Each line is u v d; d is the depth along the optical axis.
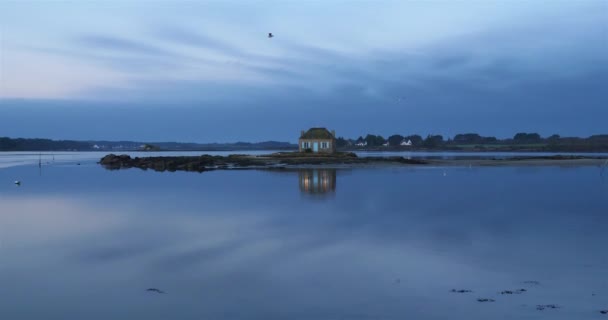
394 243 15.53
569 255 13.83
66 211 23.14
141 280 11.77
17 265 13.17
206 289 11.08
